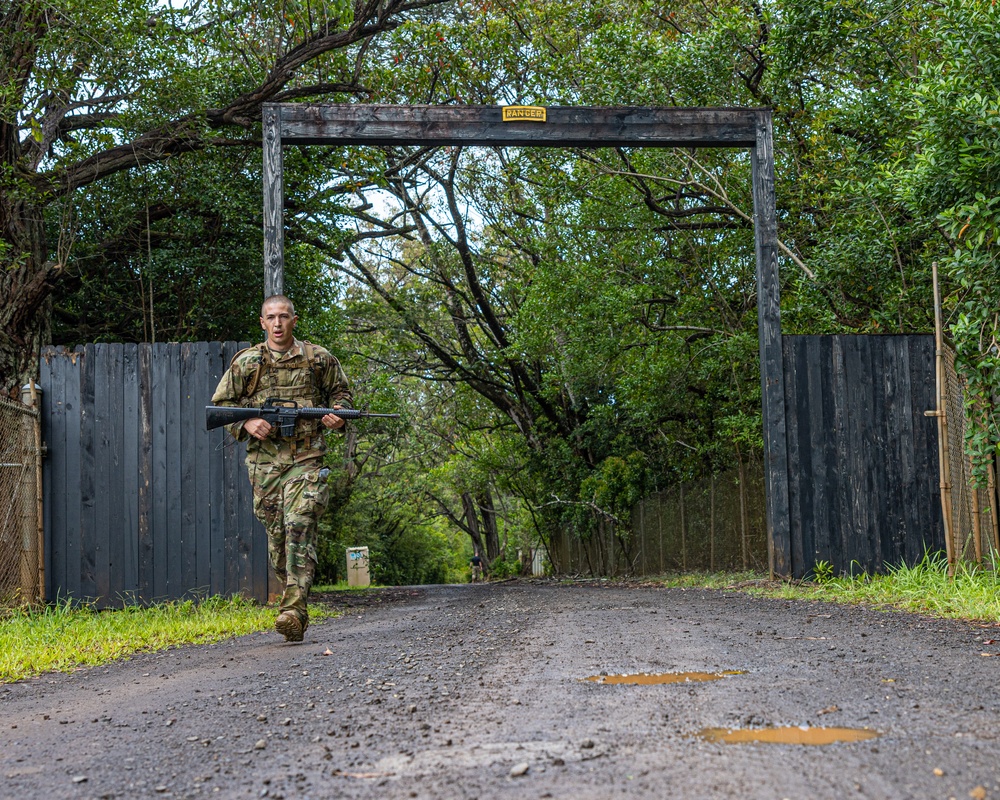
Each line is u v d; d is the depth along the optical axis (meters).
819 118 11.90
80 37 10.32
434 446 33.25
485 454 26.16
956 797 1.95
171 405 9.21
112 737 3.13
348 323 23.11
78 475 9.09
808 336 9.84
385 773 2.35
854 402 9.79
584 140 10.16
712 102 12.62
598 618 6.58
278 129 9.91
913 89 9.02
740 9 12.66
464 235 21.17
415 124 10.04
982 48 7.56
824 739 2.50
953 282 9.72
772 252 10.04
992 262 7.39
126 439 9.17
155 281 13.45
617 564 20.42
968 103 7.20
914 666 3.80
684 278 15.20
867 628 5.38
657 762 2.28
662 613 6.86
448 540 55.81
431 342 23.30
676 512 16.22
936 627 5.32
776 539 9.63
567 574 24.84
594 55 12.62
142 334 13.91
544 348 17.80
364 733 2.88
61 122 12.15
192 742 2.94
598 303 14.57
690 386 15.78
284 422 5.79
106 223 13.00
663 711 2.92
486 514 41.69
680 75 12.11
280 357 5.88
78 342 13.88
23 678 5.00
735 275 14.51
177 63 11.85
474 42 15.38
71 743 3.08
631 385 15.69
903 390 9.83
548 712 3.00
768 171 10.19
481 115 10.09
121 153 11.90
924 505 9.73
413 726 2.93
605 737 2.59
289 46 13.04
